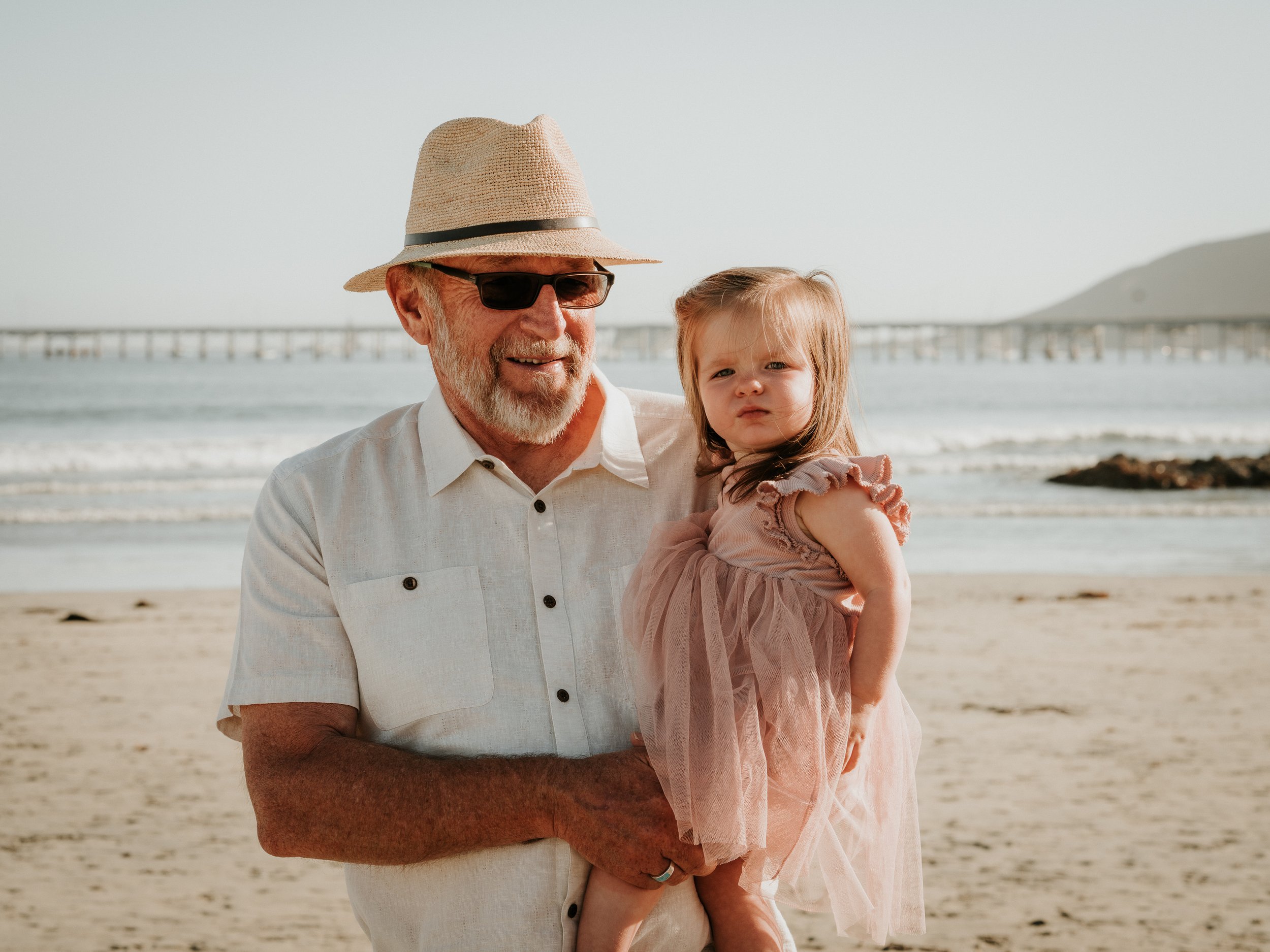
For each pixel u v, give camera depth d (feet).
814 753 6.51
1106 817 16.99
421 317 7.63
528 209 7.18
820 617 6.88
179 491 60.54
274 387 162.50
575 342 7.22
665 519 7.45
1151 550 45.16
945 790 18.17
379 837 6.31
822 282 7.69
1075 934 13.26
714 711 6.52
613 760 6.44
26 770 19.42
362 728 7.02
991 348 510.58
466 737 6.73
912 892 7.14
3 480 65.62
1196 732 21.16
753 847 6.42
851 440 7.84
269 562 6.84
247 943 13.34
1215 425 109.60
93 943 13.26
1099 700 23.25
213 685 25.08
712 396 7.45
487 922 6.46
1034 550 44.83
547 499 7.13
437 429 7.18
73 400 132.46
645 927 6.63
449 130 7.48
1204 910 13.89
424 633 6.77
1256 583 36.83
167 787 18.71
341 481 7.03
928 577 37.78
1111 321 406.62
